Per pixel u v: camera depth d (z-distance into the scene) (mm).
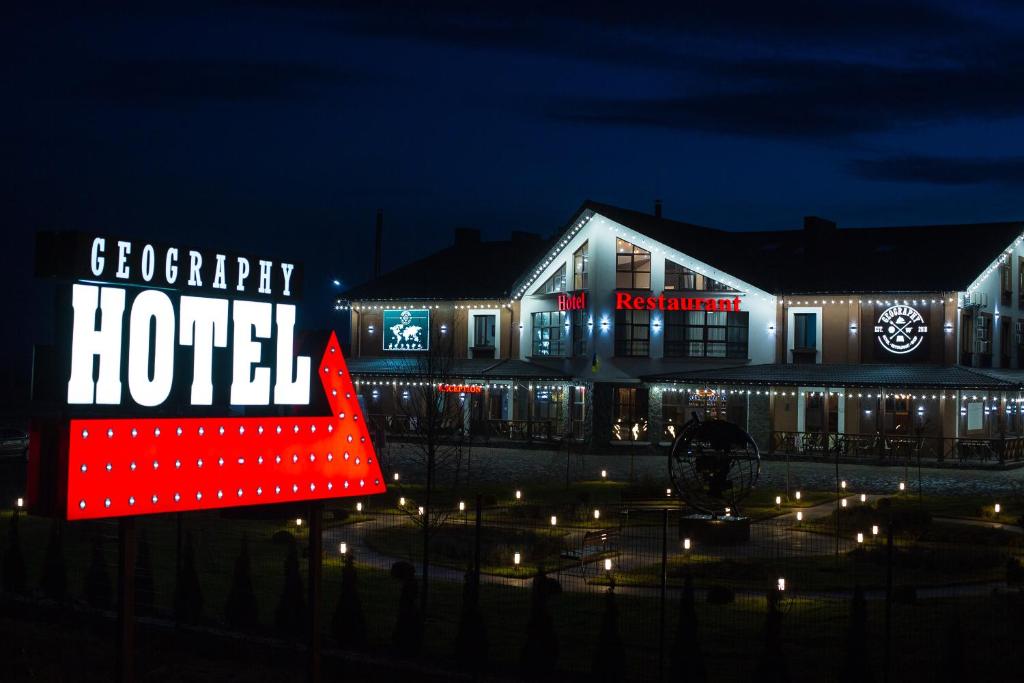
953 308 49031
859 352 51031
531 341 59188
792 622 17578
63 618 17078
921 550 23422
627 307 53688
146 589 17391
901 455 47594
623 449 52250
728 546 25516
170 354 11273
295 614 16016
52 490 10539
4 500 30812
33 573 20516
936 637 16422
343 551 23766
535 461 46844
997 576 21562
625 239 54562
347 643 15516
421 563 22625
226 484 11680
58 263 10547
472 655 14438
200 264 11562
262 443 12031
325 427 12680
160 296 11203
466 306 61000
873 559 23109
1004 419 49781
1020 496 33781
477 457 48406
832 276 52719
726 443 27125
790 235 62156
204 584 19969
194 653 15609
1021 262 56688
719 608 18609
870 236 58000
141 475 10953
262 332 12125
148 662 14984
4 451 43562
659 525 28719
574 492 34938
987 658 15211
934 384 46656
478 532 15250
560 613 18141
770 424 50625
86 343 10625
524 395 57625
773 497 34281
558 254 57312
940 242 54125
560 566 21984
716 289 53688
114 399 10812
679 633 13648
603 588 20375
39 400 10555
